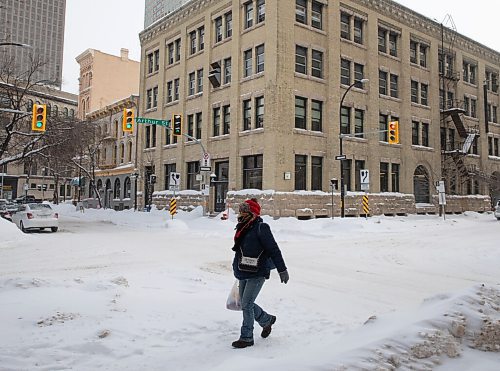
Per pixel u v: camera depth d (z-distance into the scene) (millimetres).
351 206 30172
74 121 33500
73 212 44875
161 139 39375
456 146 40812
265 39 28344
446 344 4125
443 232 22078
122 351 4832
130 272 10234
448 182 39875
